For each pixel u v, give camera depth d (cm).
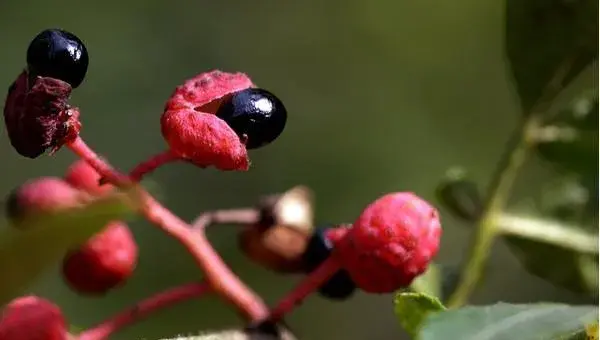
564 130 13
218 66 30
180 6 30
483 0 32
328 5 32
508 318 9
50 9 28
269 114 10
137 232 23
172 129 10
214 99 10
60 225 9
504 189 13
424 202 11
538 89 13
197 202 26
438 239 11
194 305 22
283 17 31
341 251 11
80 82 10
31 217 9
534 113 13
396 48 32
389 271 10
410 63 32
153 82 28
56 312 10
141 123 27
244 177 26
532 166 17
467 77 32
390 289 11
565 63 12
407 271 10
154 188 11
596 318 9
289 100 30
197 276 23
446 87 32
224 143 10
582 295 13
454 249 27
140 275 23
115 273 12
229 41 30
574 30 12
